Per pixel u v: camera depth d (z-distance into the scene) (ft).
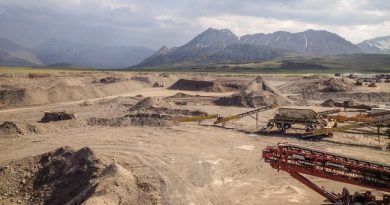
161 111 183.83
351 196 70.85
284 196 80.59
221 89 341.21
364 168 67.15
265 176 93.30
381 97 258.37
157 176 90.38
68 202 75.46
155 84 377.30
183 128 152.87
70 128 152.76
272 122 147.84
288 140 133.80
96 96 277.44
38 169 92.89
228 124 162.30
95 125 158.81
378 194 81.00
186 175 92.53
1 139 132.77
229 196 80.33
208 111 199.62
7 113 193.57
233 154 112.88
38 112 196.34
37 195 84.43
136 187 81.05
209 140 131.64
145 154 111.55
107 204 68.03
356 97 262.88
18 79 340.80
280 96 241.35
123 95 294.66
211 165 101.14
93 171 84.28
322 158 70.33
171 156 109.60
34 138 134.72
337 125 158.10
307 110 143.33
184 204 75.51
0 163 103.81
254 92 231.09
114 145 123.13
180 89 352.90
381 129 152.25
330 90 289.74
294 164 72.23
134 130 148.56
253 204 76.28
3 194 85.92
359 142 131.54
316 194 81.87
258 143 128.36
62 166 90.48
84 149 93.20
